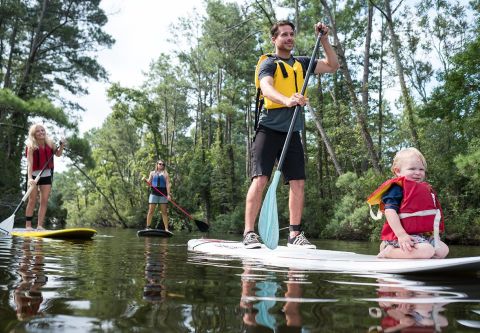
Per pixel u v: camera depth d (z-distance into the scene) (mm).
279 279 1646
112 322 876
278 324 898
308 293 1312
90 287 1312
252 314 988
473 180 10164
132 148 33906
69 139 13852
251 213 3326
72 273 1648
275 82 3469
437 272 1833
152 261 2285
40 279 1460
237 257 2664
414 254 2168
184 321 905
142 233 7520
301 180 3529
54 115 13516
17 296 1131
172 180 26266
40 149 5363
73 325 844
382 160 13055
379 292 1363
